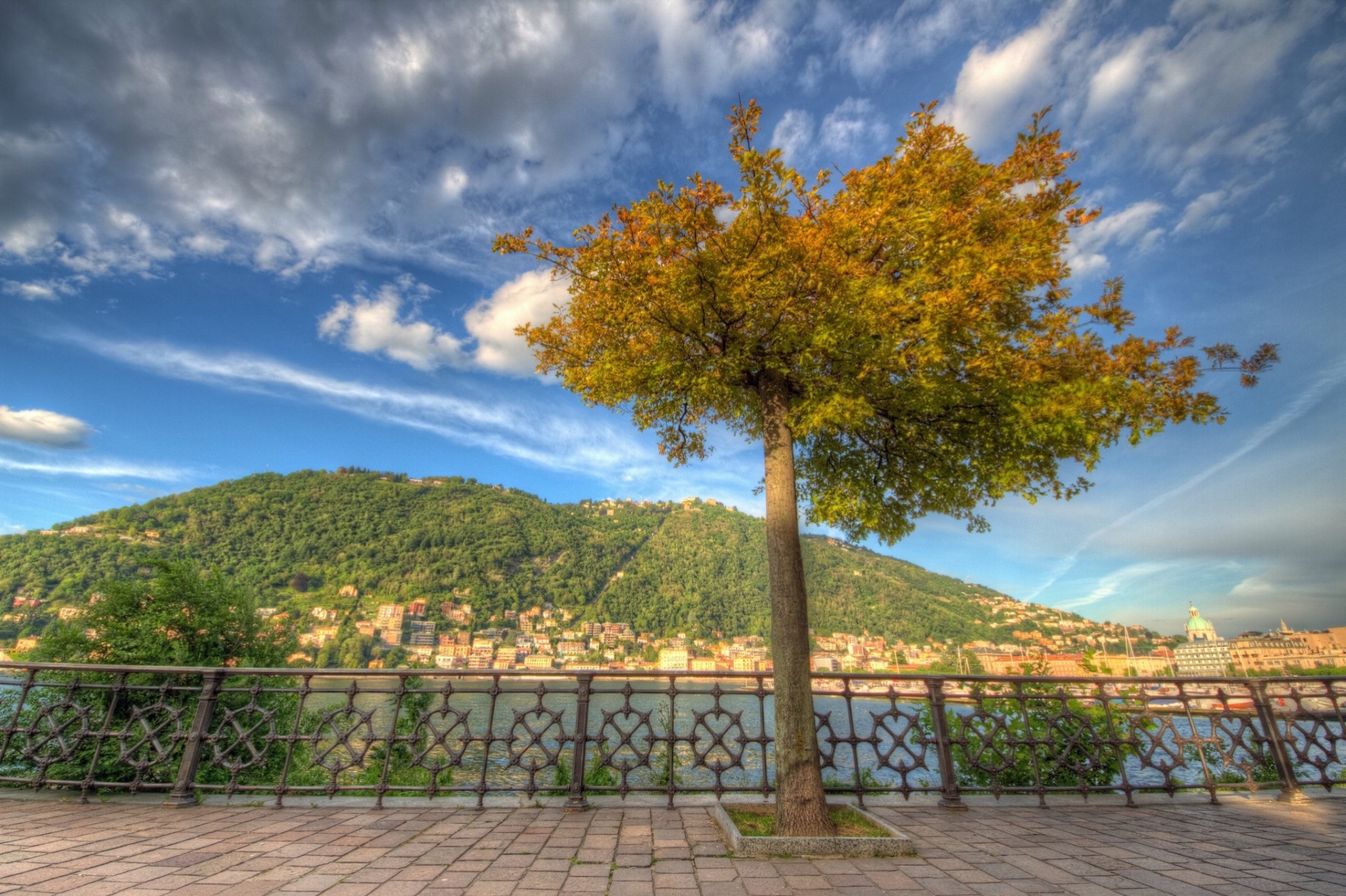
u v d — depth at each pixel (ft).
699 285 15.30
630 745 17.79
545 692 18.28
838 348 14.55
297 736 17.60
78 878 10.63
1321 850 13.55
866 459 20.15
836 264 14.29
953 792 17.83
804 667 15.46
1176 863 12.64
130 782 18.56
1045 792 19.54
